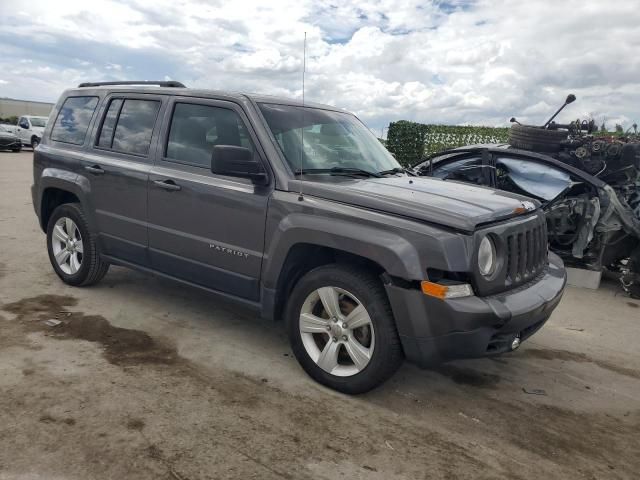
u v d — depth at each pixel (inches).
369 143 180.7
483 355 121.1
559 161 262.5
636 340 192.4
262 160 146.1
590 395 146.4
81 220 194.1
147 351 153.2
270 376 142.5
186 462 102.9
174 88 173.2
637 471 111.3
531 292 133.0
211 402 126.4
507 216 133.1
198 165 159.8
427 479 103.6
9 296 190.7
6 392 124.3
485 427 125.3
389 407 131.3
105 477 97.0
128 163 175.8
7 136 924.6
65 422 113.4
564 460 113.8
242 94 157.6
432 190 145.0
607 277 281.3
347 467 105.3
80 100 205.0
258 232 143.9
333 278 131.6
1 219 328.8
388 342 124.7
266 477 100.2
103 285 209.8
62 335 159.8
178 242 163.5
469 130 624.1
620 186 265.3
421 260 117.5
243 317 185.8
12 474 96.0
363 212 127.5
